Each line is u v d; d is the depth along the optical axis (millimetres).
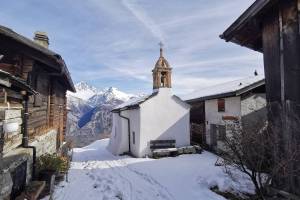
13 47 7977
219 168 11180
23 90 6270
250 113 14023
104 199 8125
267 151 7234
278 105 6965
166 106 17844
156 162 14523
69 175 11391
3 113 4793
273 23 7230
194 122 20578
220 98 16109
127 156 18109
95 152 23797
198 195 8289
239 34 8570
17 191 6055
